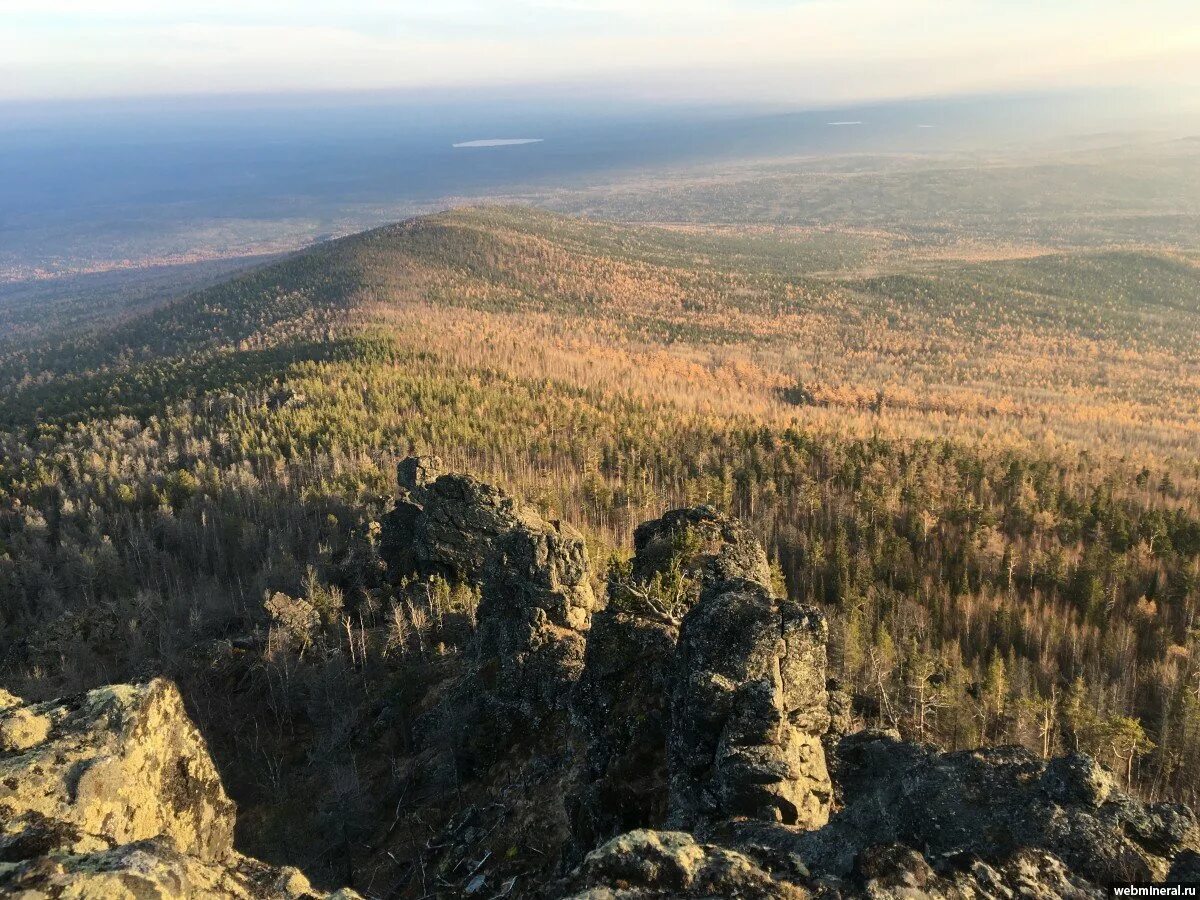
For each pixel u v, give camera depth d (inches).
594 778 1229.1
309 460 6525.6
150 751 698.8
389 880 1718.8
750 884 610.2
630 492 5728.3
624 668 1348.4
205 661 3065.9
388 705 2645.2
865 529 5064.0
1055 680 3555.6
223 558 5231.3
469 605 3149.6
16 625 4434.1
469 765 1994.3
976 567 4744.1
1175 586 4365.2
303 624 3169.3
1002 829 724.0
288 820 2215.8
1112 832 699.4
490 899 1350.9
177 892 506.9
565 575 2234.3
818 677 1063.0
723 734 967.6
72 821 591.2
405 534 3828.7
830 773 1080.2
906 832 741.3
